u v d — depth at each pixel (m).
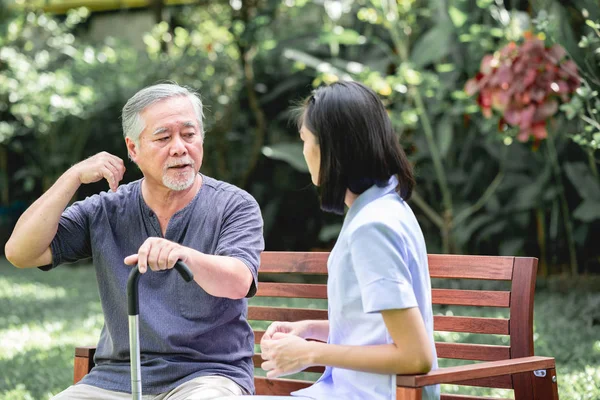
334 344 2.45
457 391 4.77
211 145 11.33
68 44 13.91
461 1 8.31
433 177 9.70
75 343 6.51
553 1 7.68
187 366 2.94
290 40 10.98
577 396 4.41
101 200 3.19
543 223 9.25
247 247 2.94
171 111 3.02
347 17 10.90
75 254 3.19
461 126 9.70
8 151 14.40
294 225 11.96
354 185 2.54
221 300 2.98
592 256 9.40
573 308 7.12
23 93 12.75
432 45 8.69
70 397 2.99
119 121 12.85
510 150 8.98
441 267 3.07
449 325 3.06
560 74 6.32
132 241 3.13
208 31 11.29
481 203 9.08
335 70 9.04
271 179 11.79
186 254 2.64
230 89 11.23
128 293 2.54
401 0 9.02
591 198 8.18
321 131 2.50
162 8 12.17
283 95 11.49
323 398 2.57
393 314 2.33
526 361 2.68
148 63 12.23
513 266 2.95
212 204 3.09
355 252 2.41
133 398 2.54
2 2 13.49
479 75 6.70
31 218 3.04
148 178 3.10
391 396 2.45
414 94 8.64
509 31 7.80
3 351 6.26
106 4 14.52
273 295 3.38
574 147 8.71
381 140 2.51
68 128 13.49
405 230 2.47
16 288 9.74
